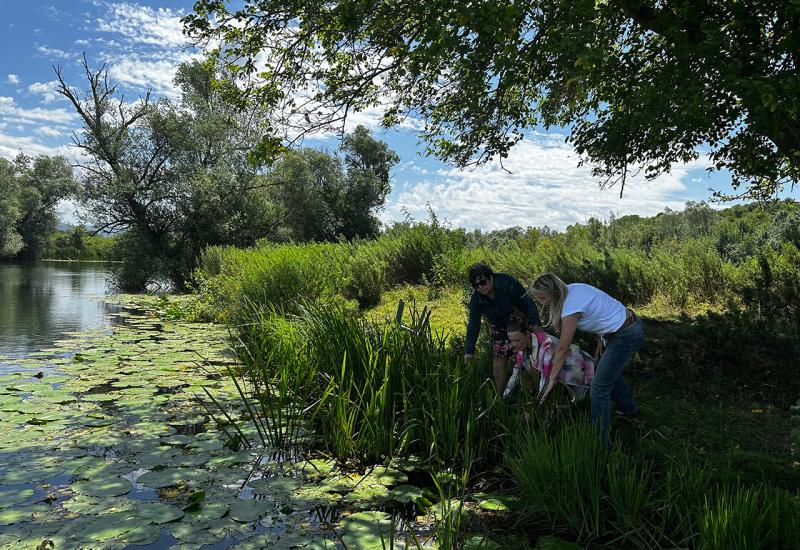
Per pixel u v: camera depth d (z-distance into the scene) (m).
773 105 4.94
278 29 7.45
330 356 5.69
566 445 3.70
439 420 4.51
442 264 13.83
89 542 3.13
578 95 5.95
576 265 10.55
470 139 8.84
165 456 4.56
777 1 5.70
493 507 3.62
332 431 4.83
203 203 26.22
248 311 10.29
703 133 7.50
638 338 4.00
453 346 6.59
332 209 43.56
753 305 6.82
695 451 4.20
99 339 10.62
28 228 50.53
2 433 5.11
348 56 7.91
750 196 8.59
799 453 3.62
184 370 7.89
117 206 25.47
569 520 3.38
